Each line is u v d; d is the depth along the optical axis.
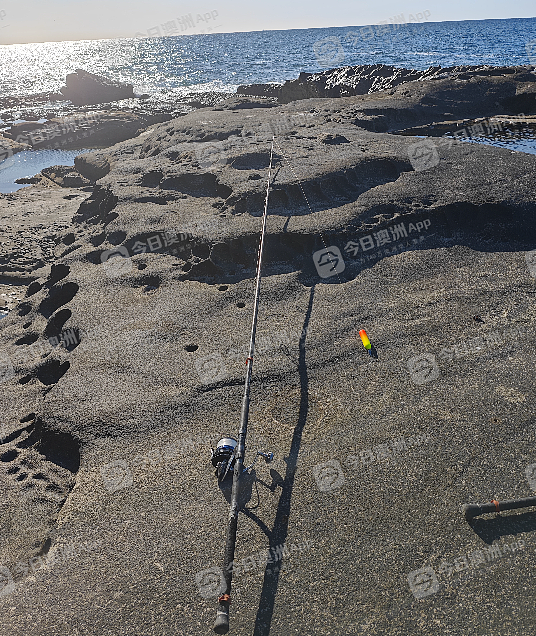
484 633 3.40
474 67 21.95
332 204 9.62
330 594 3.69
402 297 7.24
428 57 60.16
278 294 7.59
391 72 25.67
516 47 70.19
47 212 14.91
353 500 4.38
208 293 7.83
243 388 5.84
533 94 16.95
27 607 3.84
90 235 10.59
